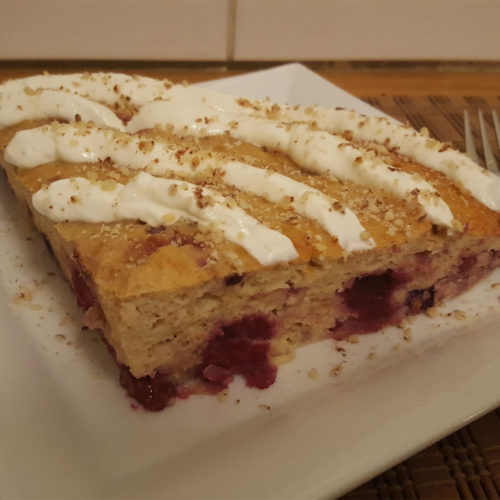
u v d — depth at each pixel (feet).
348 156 0.68
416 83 1.31
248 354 0.63
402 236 0.61
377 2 1.40
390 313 0.69
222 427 0.56
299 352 0.66
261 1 1.35
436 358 0.60
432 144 0.73
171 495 0.45
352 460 0.47
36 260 0.76
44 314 0.68
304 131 0.73
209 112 0.78
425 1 1.42
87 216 0.59
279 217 0.60
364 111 0.97
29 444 0.49
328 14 1.40
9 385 0.55
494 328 0.65
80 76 0.88
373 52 1.49
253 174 0.64
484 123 1.06
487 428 0.56
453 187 0.69
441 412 0.51
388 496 0.51
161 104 0.78
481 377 0.55
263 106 0.85
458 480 0.52
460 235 0.65
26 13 1.26
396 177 0.66
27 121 0.79
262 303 0.60
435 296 0.71
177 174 0.64
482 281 0.75
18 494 0.44
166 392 0.59
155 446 0.53
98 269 0.54
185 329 0.58
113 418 0.56
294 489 0.45
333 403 0.55
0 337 0.61
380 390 0.56
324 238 0.58
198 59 1.43
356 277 0.63
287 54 1.46
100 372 0.61
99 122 0.76
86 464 0.49
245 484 0.45
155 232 0.57
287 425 0.53
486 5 1.44
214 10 1.35
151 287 0.52
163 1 1.31
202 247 0.55
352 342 0.67
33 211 0.73
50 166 0.69
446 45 1.50
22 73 1.26
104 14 1.30
